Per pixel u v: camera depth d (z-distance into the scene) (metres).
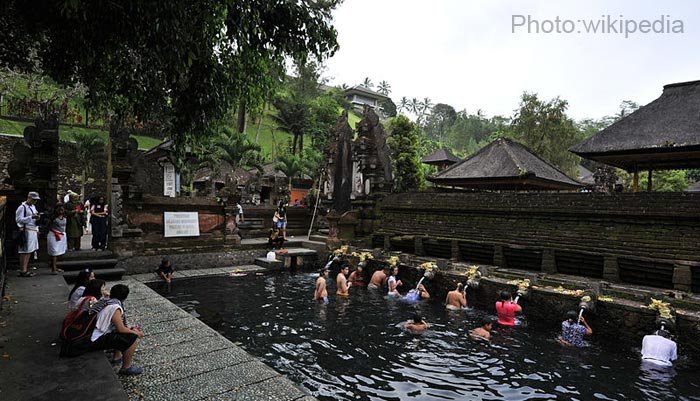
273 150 56.97
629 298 8.83
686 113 12.35
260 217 22.33
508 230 12.98
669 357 7.18
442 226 15.09
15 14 4.74
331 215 18.08
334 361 7.08
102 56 5.08
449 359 7.29
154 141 36.72
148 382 4.96
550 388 6.16
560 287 9.85
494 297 10.77
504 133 34.75
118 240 13.76
